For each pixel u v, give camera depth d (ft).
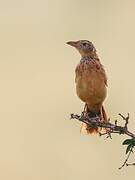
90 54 47.26
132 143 35.19
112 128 36.29
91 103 45.47
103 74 45.55
